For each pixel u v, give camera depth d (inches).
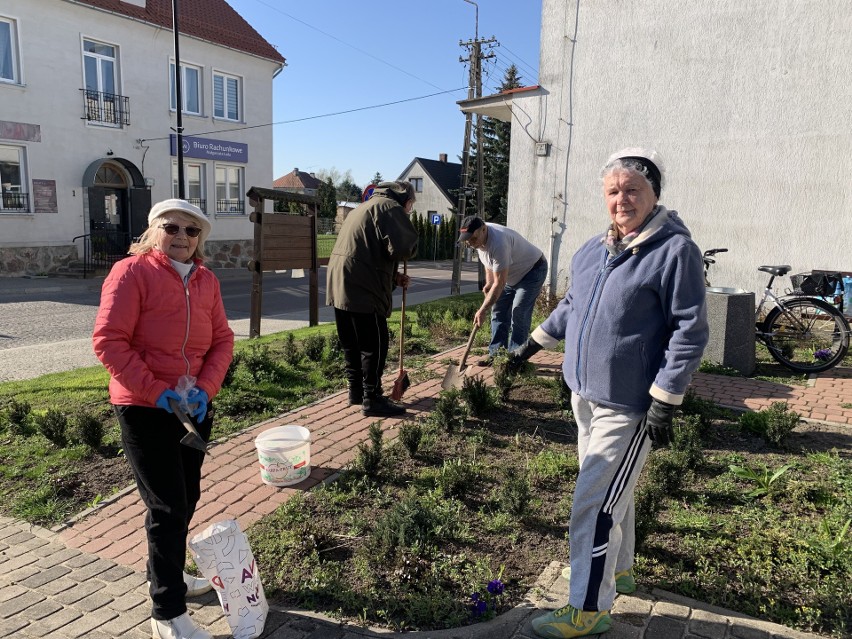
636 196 89.4
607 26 391.2
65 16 709.3
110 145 773.3
